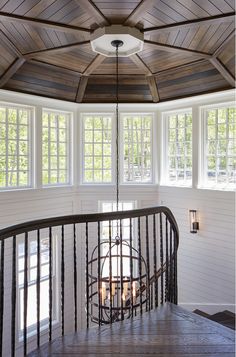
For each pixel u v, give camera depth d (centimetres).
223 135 494
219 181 499
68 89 518
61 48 387
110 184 570
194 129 518
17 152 493
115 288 284
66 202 550
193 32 345
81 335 218
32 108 504
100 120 578
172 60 440
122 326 231
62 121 561
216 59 416
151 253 556
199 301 507
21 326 471
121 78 507
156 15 305
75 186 565
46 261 520
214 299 489
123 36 324
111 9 294
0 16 304
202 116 515
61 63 449
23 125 502
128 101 547
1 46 373
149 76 502
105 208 577
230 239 470
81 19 312
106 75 497
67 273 539
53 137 546
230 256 471
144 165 582
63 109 543
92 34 336
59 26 325
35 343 481
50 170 539
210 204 496
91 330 225
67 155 566
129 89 531
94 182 576
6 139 478
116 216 237
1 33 345
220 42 373
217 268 486
